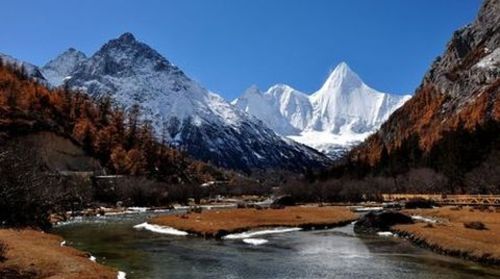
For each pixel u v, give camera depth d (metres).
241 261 51.03
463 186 171.62
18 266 38.38
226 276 43.22
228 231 75.50
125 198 156.25
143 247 61.50
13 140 149.38
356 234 75.44
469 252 51.12
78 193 133.75
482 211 97.12
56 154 174.38
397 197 172.00
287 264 49.16
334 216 101.38
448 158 184.88
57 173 138.50
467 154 178.62
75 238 70.38
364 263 49.31
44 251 45.75
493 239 56.16
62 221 100.12
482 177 156.75
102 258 52.44
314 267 47.44
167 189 178.25
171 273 44.28
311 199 178.00
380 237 70.88
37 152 145.00
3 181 76.69
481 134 186.88
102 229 83.88
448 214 93.38
